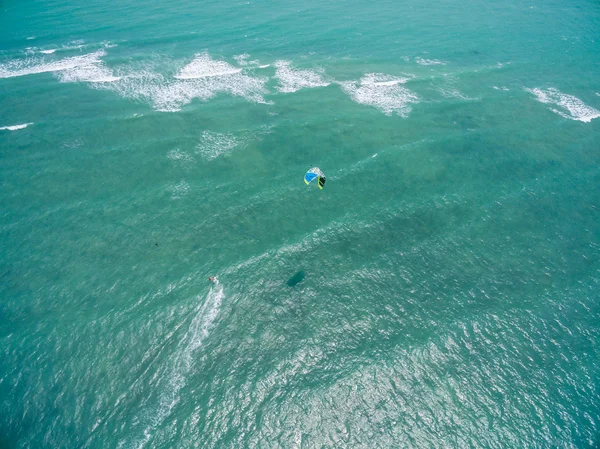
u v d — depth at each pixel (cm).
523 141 4831
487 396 2691
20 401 2595
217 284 3262
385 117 5184
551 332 3039
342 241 3638
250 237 3631
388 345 2938
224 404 2612
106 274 3306
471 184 4238
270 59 6347
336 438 2492
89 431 2489
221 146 4584
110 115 5006
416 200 4041
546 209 3988
